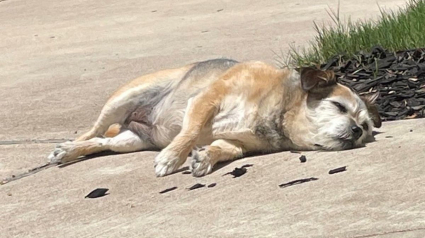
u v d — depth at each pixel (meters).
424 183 2.53
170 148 2.88
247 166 2.84
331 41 4.11
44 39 5.97
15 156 3.30
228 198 2.61
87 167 3.04
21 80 4.68
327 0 6.49
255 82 2.95
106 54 5.20
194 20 6.26
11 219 2.67
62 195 2.81
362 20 5.15
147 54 5.07
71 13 7.12
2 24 6.81
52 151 3.27
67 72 4.78
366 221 2.36
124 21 6.51
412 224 2.32
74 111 3.94
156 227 2.47
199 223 2.46
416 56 3.78
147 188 2.77
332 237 2.30
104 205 2.68
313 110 2.90
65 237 2.49
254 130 2.93
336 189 2.57
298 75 2.95
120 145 3.17
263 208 2.51
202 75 3.15
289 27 5.48
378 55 3.83
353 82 3.61
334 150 2.89
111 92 4.25
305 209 2.47
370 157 2.78
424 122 3.13
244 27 5.71
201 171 2.82
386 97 3.41
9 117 3.89
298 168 2.77
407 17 4.22
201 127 2.92
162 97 3.21
